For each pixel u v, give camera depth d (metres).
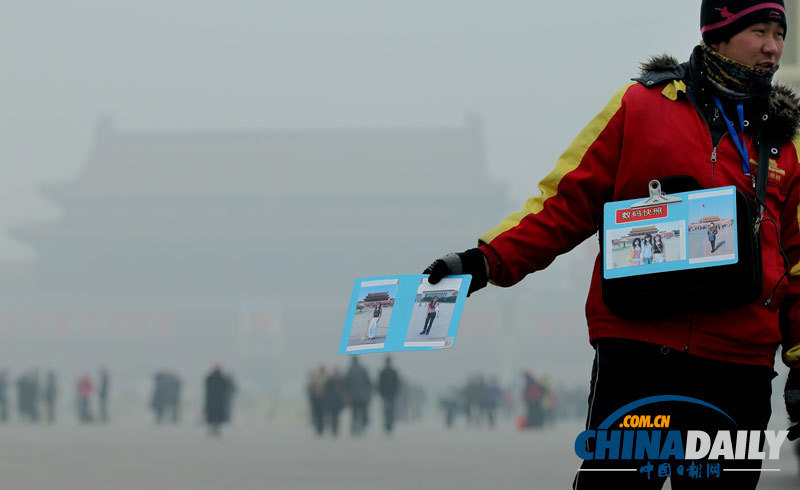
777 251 5.73
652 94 5.83
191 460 31.47
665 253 5.53
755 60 5.70
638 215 5.65
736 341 5.50
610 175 5.90
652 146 5.73
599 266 5.78
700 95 5.79
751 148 5.78
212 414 54.41
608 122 5.90
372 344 5.85
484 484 22.09
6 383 79.44
